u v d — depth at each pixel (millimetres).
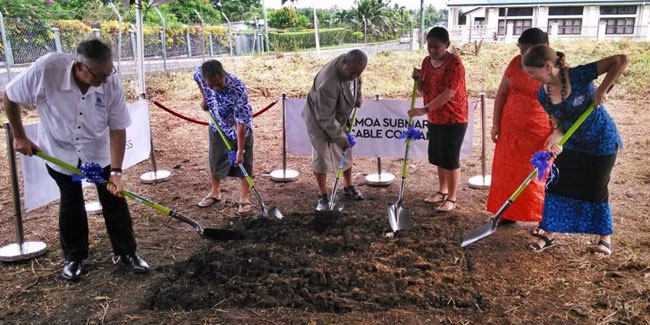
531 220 4277
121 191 3486
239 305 3291
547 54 3375
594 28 34062
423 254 3967
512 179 4262
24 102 3225
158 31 19375
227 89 4512
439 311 3176
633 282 3436
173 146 8016
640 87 12172
